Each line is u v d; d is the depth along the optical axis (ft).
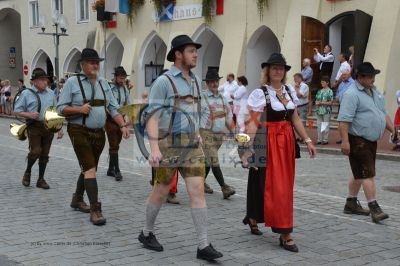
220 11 69.72
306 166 36.11
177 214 21.88
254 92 17.01
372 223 20.57
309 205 23.82
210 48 76.79
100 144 21.16
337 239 18.37
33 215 21.67
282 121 17.03
